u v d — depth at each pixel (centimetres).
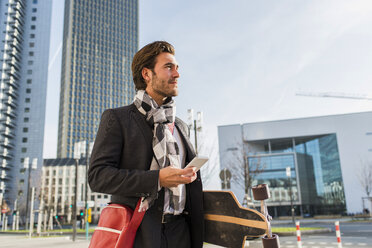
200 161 102
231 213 132
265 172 6419
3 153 6956
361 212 5856
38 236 2055
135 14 14250
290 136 6481
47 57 8044
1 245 1350
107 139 115
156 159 119
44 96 7769
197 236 130
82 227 3512
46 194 7119
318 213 6419
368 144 6169
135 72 140
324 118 6450
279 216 6150
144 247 106
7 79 7419
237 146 6284
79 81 12000
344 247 962
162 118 124
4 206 5491
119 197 118
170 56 135
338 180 6247
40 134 7475
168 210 121
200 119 1172
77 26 12688
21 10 8112
